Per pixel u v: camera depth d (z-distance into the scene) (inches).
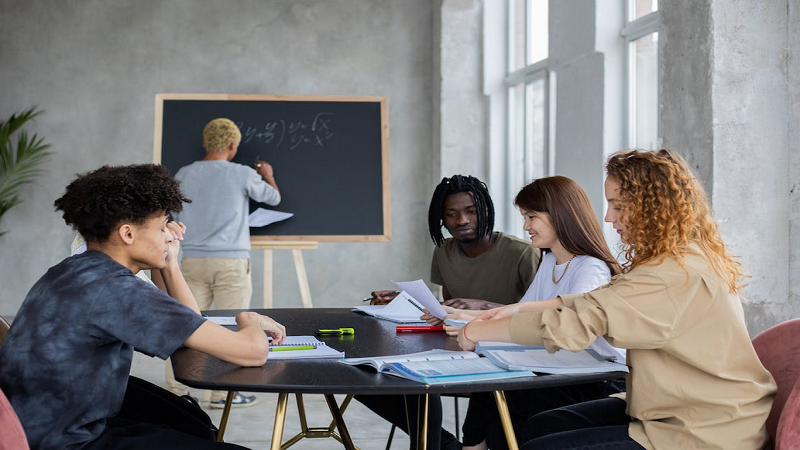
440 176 250.4
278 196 177.8
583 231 92.3
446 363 68.4
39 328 62.6
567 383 65.2
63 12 249.0
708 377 64.2
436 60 254.8
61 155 249.6
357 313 113.6
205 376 64.7
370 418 159.6
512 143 244.7
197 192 168.7
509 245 115.6
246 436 144.6
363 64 259.9
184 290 90.4
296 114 201.0
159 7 251.4
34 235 249.0
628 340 63.8
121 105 250.8
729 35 114.2
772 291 116.1
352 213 196.7
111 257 66.9
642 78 161.6
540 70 217.2
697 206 67.9
